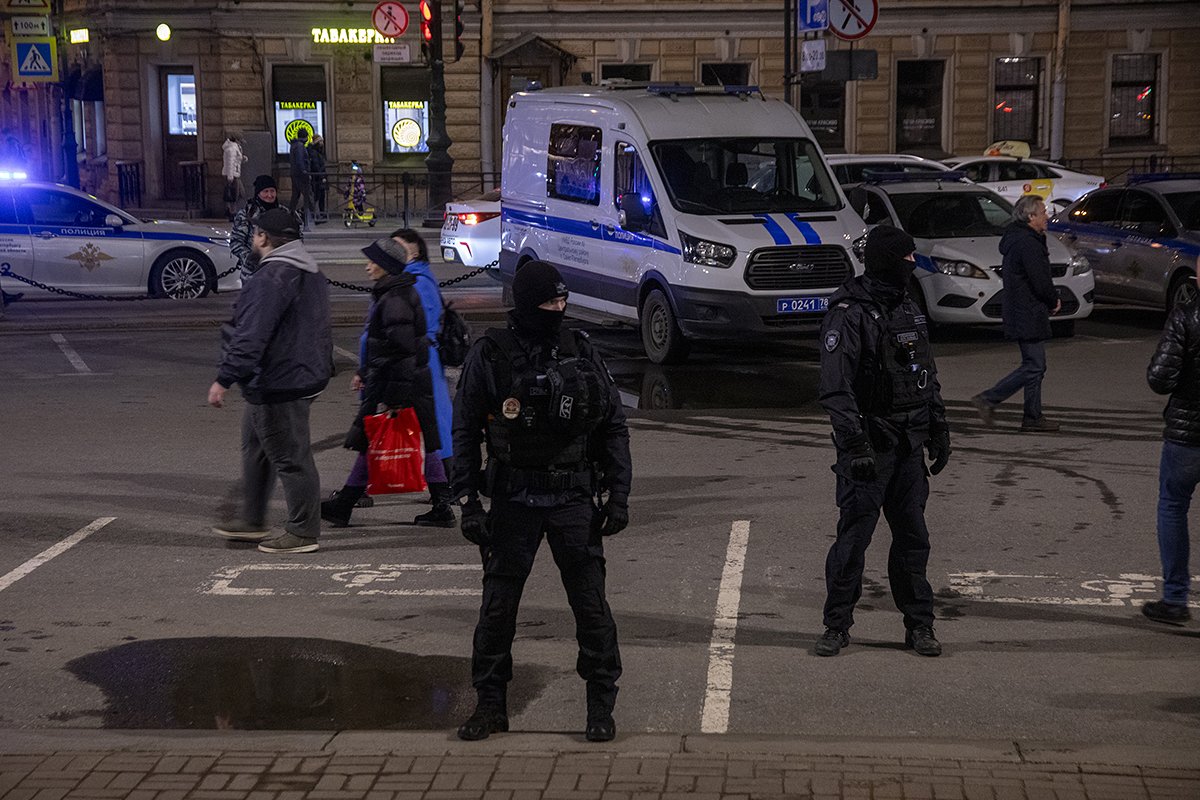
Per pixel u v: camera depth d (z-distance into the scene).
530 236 19.89
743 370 16.88
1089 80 40.81
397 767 5.66
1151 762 5.61
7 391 15.52
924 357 7.10
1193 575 8.68
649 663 7.23
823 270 16.50
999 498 10.55
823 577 8.70
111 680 7.08
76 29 40.38
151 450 12.53
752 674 7.07
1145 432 12.94
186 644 7.61
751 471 11.54
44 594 8.49
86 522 10.12
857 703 6.67
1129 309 22.27
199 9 38.72
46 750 5.87
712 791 5.38
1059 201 33.03
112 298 23.02
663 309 16.92
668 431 13.23
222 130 39.28
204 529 9.95
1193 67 41.03
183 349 18.56
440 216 34.00
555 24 39.47
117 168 39.50
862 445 6.93
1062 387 15.31
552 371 5.95
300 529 9.36
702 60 39.78
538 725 6.47
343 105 39.50
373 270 9.76
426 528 10.05
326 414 14.26
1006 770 5.55
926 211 19.58
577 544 6.05
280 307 8.93
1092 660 7.23
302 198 36.41
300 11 38.91
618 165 17.64
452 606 8.24
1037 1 40.22
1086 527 9.74
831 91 40.22
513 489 6.02
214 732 6.10
